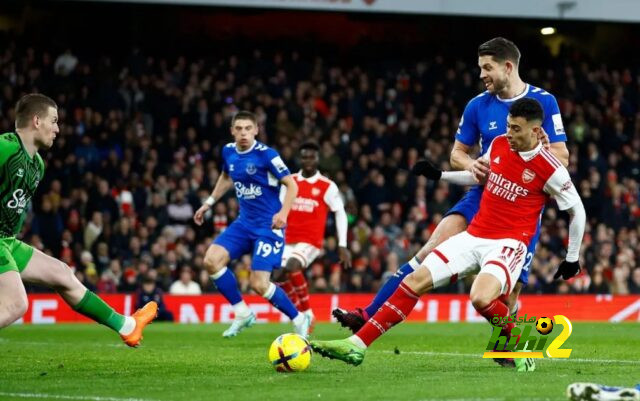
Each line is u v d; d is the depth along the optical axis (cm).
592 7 3297
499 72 1211
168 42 3941
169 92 3450
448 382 986
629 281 3038
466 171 1223
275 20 4069
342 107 3569
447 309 2769
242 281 2780
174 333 2050
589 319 2798
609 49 4234
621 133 3753
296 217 1939
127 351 1487
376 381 1001
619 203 3378
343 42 4128
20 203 1040
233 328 1653
